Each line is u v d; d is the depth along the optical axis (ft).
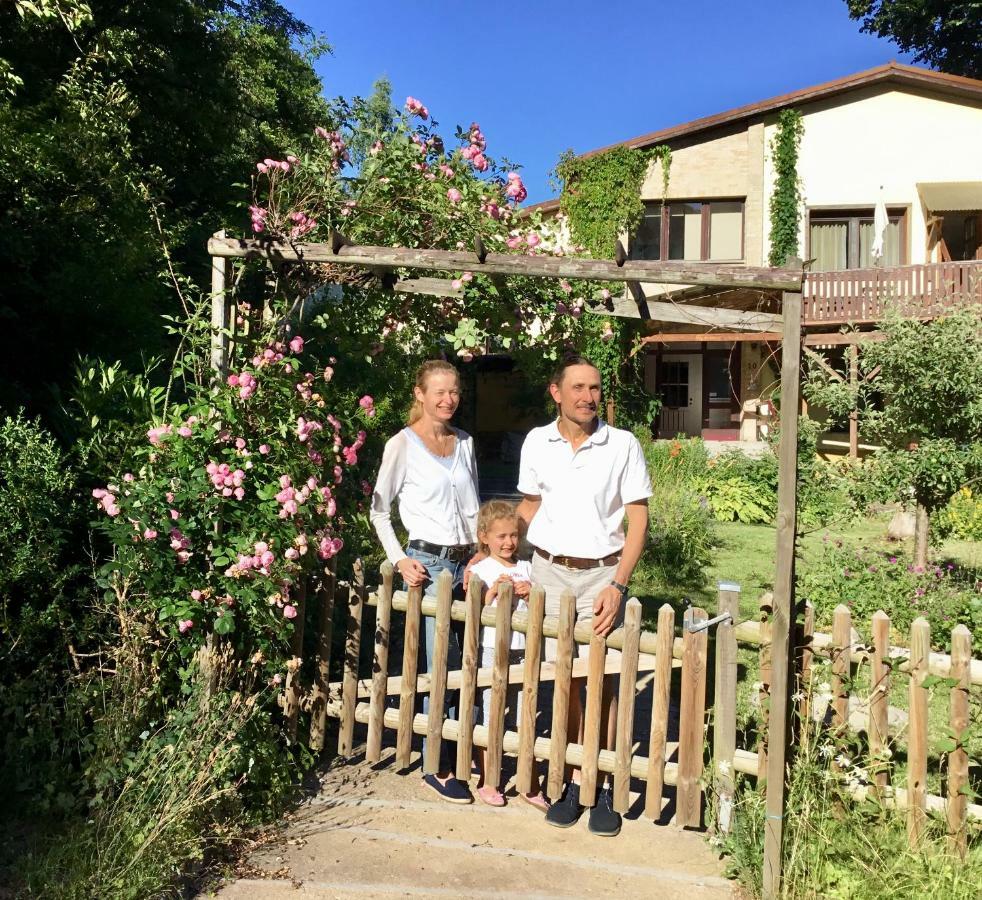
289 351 12.34
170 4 34.78
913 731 9.55
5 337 16.21
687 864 9.89
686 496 35.99
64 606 10.88
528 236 12.44
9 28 22.89
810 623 10.09
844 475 28.48
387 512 11.60
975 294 41.14
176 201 35.94
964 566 26.13
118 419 12.34
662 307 11.18
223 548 10.60
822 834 9.34
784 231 55.47
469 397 60.64
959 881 8.87
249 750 10.69
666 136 55.72
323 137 12.06
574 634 10.63
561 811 10.84
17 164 16.92
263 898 8.94
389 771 12.17
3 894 8.43
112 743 10.09
